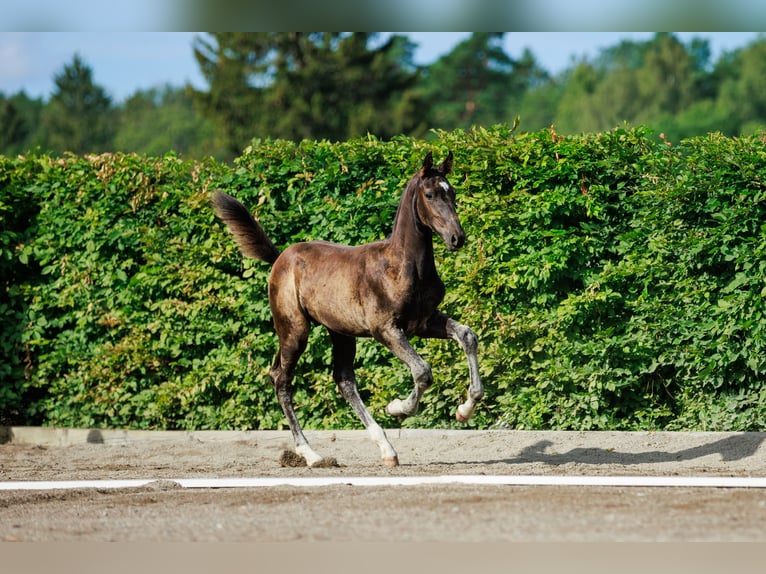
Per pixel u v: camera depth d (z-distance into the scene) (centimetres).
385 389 1223
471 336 971
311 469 1016
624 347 1154
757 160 1130
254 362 1269
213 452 1195
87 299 1319
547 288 1198
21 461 1159
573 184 1195
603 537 607
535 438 1158
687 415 1162
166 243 1294
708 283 1156
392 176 1245
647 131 1195
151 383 1319
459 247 923
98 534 654
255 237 1121
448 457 1112
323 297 1030
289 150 1278
